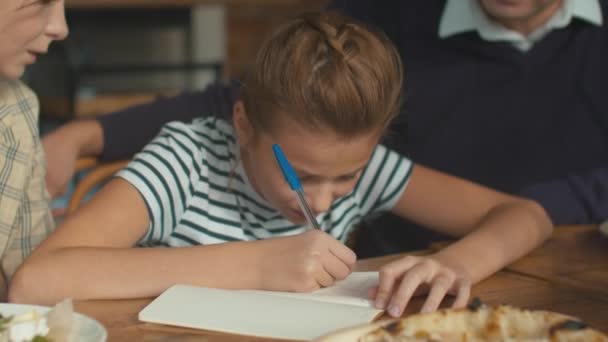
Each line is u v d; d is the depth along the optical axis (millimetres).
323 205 1211
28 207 1423
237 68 6250
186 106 1724
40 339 820
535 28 1878
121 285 1064
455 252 1191
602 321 985
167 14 4832
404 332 781
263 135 1228
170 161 1357
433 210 1479
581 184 1851
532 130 1869
